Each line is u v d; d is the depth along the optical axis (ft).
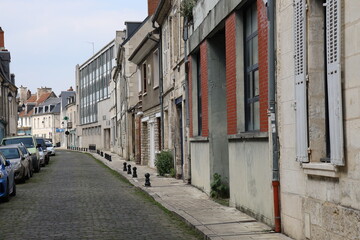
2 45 175.01
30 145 94.63
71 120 302.86
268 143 29.09
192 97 52.49
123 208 42.27
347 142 19.75
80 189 59.88
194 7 50.21
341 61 19.95
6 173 47.98
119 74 160.35
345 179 20.07
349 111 19.52
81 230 32.04
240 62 35.14
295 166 25.29
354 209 19.34
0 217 38.06
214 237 26.94
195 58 52.47
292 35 25.27
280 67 26.99
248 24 34.42
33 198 50.80
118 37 191.72
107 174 86.74
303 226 24.38
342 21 19.89
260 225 29.86
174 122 68.44
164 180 65.72
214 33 42.91
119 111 168.25
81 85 269.44
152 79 89.66
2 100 149.69
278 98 27.35
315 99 23.26
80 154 195.72
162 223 34.22
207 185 46.78
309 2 23.24
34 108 376.48
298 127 24.38
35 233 31.24
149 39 81.92
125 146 141.90
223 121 44.52
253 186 32.19
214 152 44.42
